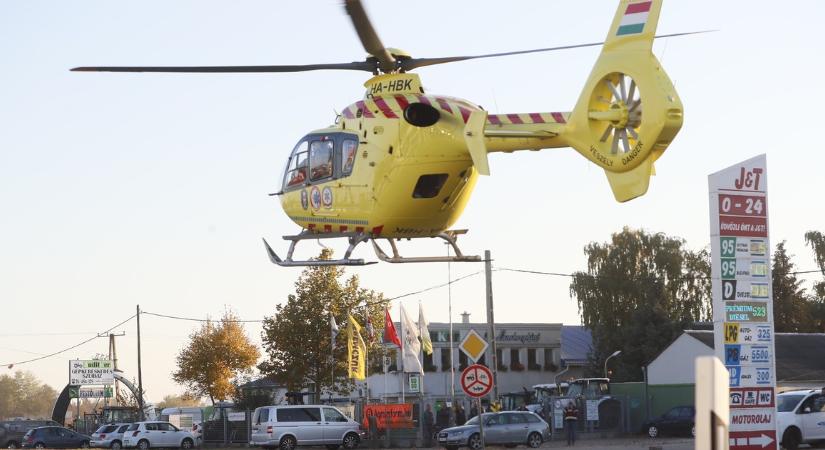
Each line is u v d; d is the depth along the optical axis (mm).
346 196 21391
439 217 20922
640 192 17047
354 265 21859
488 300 42188
